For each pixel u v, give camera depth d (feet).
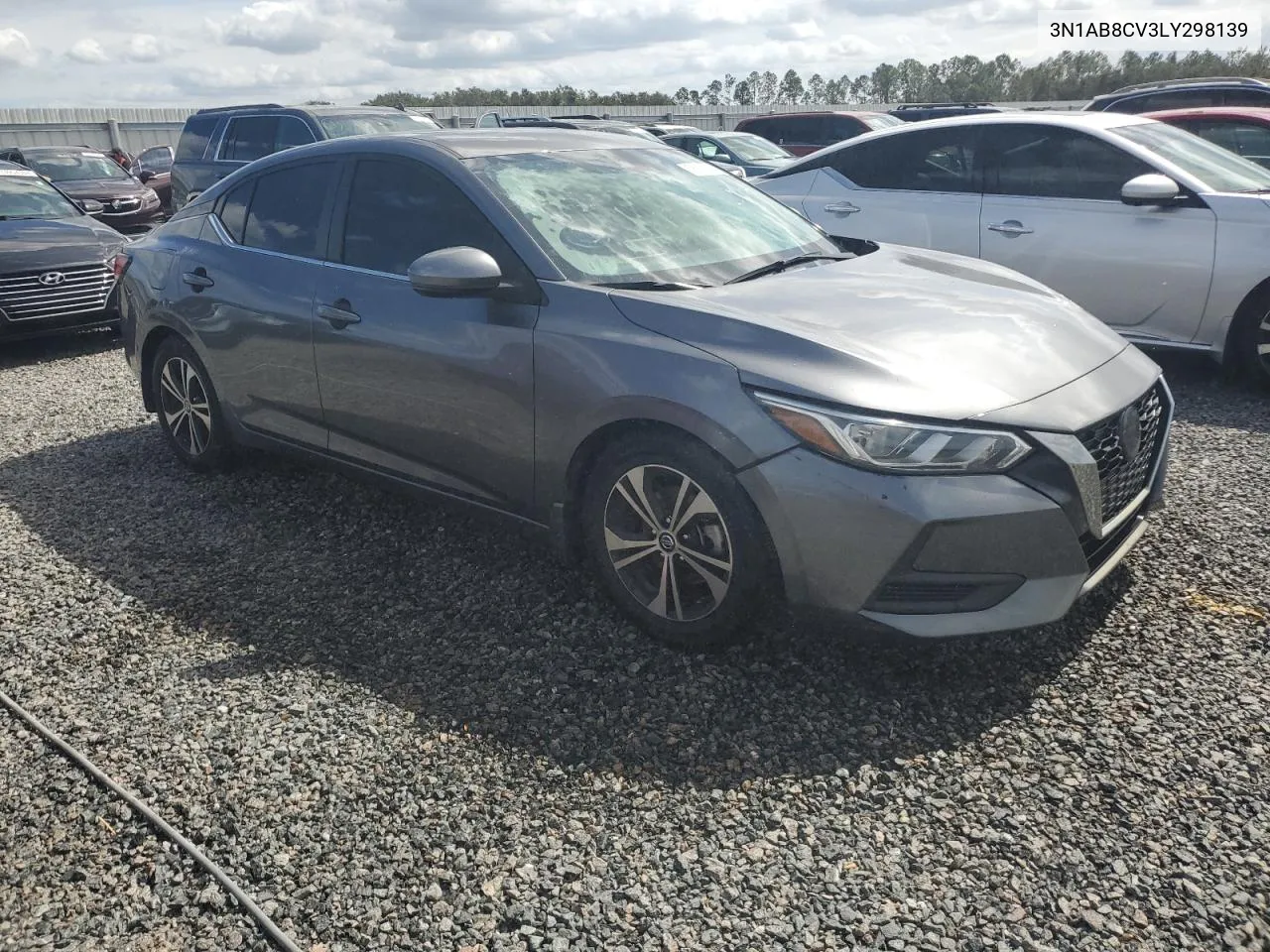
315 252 13.32
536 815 8.05
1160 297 19.04
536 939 6.84
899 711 9.24
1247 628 10.36
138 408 20.49
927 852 7.54
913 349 9.60
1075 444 9.08
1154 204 18.97
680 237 12.09
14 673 10.32
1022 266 20.51
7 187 29.58
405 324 11.84
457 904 7.18
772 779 8.39
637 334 10.02
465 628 10.96
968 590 8.96
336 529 13.74
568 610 11.27
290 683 9.99
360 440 12.96
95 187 49.75
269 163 14.47
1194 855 7.40
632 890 7.26
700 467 9.55
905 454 8.70
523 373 10.71
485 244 11.37
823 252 13.12
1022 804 8.00
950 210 21.39
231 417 14.99
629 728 9.14
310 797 8.31
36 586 12.26
